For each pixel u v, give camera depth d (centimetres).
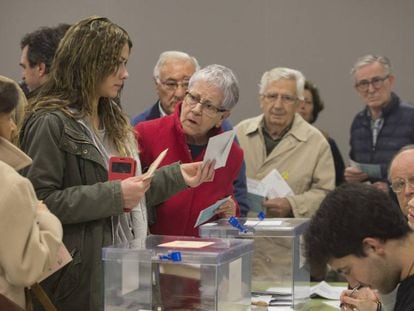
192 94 260
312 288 274
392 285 155
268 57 511
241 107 513
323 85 507
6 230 180
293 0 506
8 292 187
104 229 218
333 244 147
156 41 516
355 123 415
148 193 237
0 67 524
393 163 237
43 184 210
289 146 370
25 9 522
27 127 216
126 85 518
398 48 498
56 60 224
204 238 205
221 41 513
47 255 184
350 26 502
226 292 184
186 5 514
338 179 443
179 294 181
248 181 353
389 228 148
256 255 233
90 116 221
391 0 497
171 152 263
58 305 214
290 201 348
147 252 183
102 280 209
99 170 219
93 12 519
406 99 499
